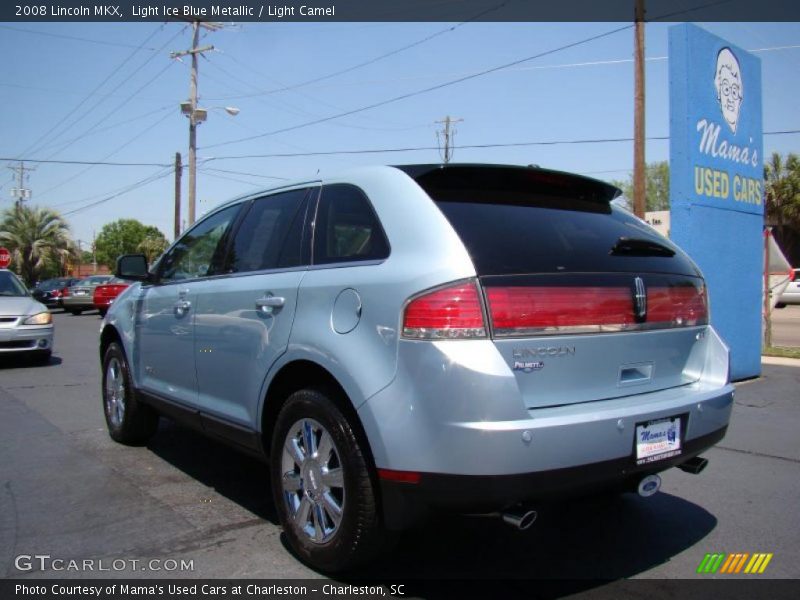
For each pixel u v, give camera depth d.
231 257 4.25
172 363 4.69
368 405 2.88
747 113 9.62
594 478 2.83
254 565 3.38
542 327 2.85
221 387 4.06
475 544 3.69
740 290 9.20
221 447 5.64
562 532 3.87
